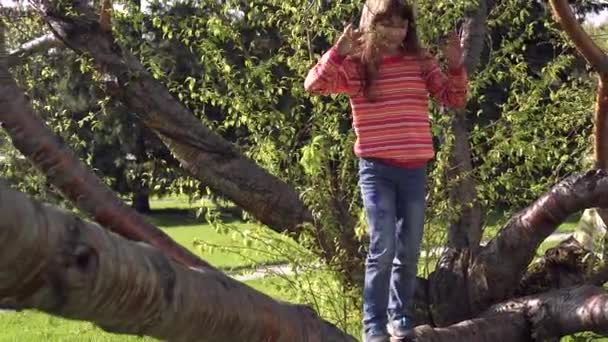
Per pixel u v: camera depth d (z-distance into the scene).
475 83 6.14
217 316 2.76
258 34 6.45
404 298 4.62
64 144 3.46
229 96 6.34
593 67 5.25
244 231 6.13
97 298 2.29
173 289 2.56
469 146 6.17
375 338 4.48
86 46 5.52
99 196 3.46
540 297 5.27
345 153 5.85
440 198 5.95
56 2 5.49
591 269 5.70
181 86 6.38
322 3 6.16
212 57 6.18
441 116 6.00
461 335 4.99
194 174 5.88
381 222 4.45
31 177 5.38
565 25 5.03
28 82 6.52
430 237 6.01
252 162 5.86
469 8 6.19
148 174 6.86
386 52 4.43
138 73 5.58
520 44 6.38
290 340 3.14
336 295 5.98
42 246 2.10
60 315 2.27
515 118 6.17
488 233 6.50
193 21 6.29
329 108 6.04
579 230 5.88
